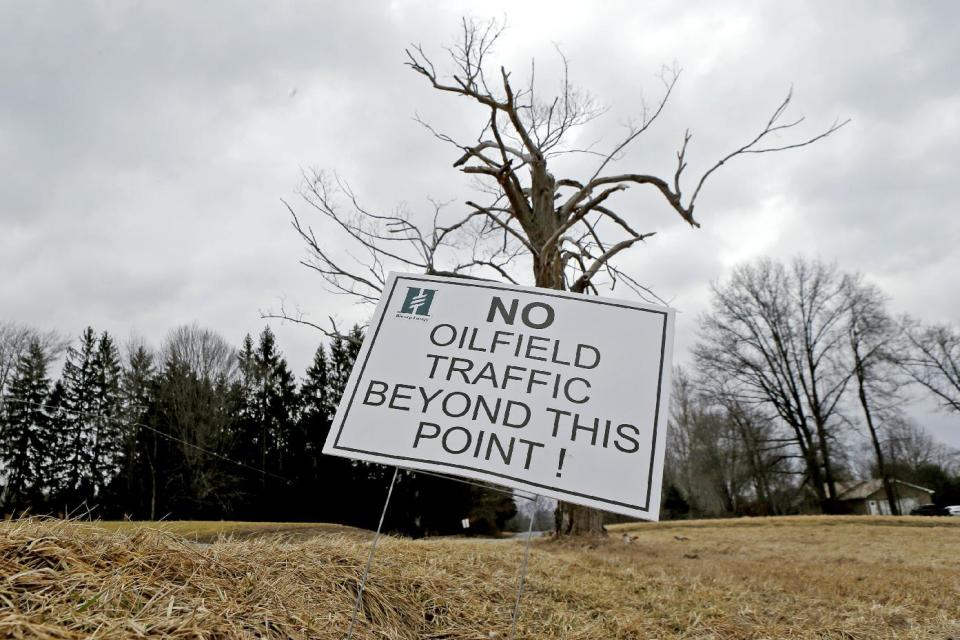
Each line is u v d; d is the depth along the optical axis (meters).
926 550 10.44
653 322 2.87
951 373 32.97
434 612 3.21
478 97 10.91
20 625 1.60
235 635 2.02
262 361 38.66
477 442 2.60
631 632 3.65
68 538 2.38
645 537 13.82
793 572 7.11
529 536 2.51
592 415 2.63
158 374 34.62
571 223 9.91
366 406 2.76
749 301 34.12
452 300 3.04
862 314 32.03
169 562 2.47
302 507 32.03
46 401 33.06
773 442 33.38
